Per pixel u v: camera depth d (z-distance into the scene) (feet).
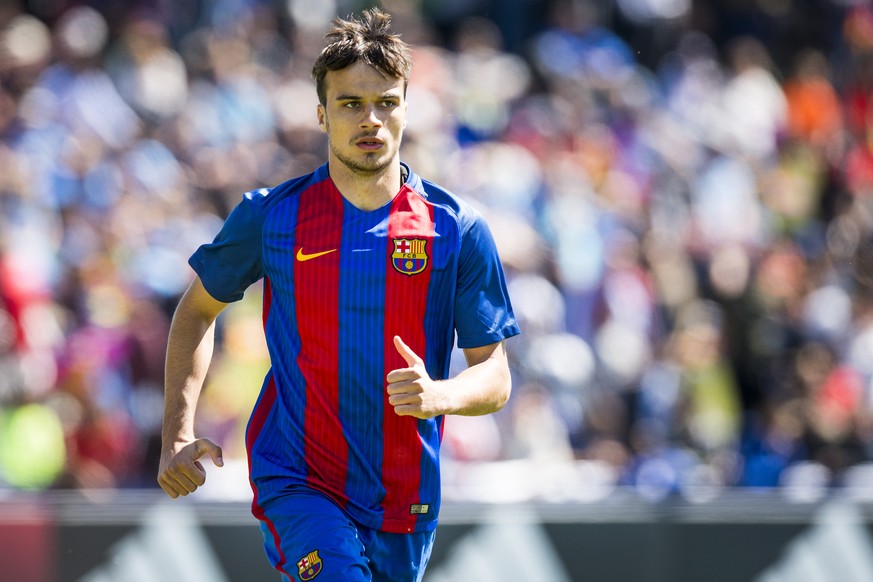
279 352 43.04
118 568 67.97
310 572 40.60
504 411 96.07
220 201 110.93
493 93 127.95
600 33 136.87
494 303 43.68
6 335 92.68
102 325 96.53
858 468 101.19
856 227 131.54
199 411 94.38
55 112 114.21
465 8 142.10
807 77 144.87
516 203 112.98
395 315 42.27
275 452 42.96
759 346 111.65
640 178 123.34
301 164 116.37
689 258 117.50
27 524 67.62
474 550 69.97
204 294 43.88
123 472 91.20
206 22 131.23
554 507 70.85
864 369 109.70
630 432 103.09
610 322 107.96
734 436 104.37
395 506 42.91
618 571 70.85
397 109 42.06
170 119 118.42
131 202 106.11
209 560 68.54
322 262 42.19
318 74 42.42
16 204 101.71
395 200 42.83
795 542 72.28
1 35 118.11
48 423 89.81
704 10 146.51
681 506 71.87
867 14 151.64
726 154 130.41
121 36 124.06
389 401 39.50
